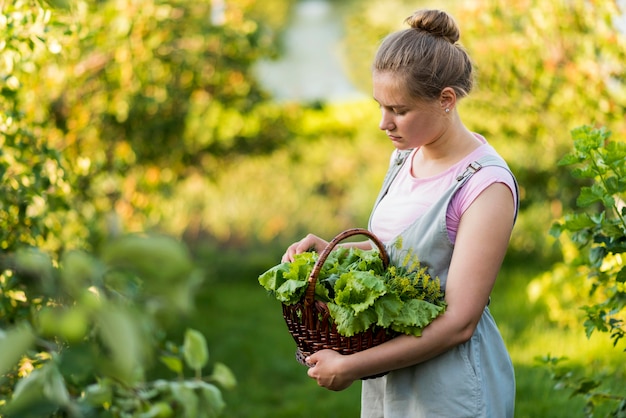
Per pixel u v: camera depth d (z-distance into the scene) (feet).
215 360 16.71
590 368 13.52
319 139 25.45
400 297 5.96
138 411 7.98
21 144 9.97
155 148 19.45
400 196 6.65
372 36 24.49
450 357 6.21
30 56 11.21
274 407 14.06
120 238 3.03
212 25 18.60
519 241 23.06
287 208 26.43
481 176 6.11
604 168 7.36
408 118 6.17
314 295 6.05
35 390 3.99
